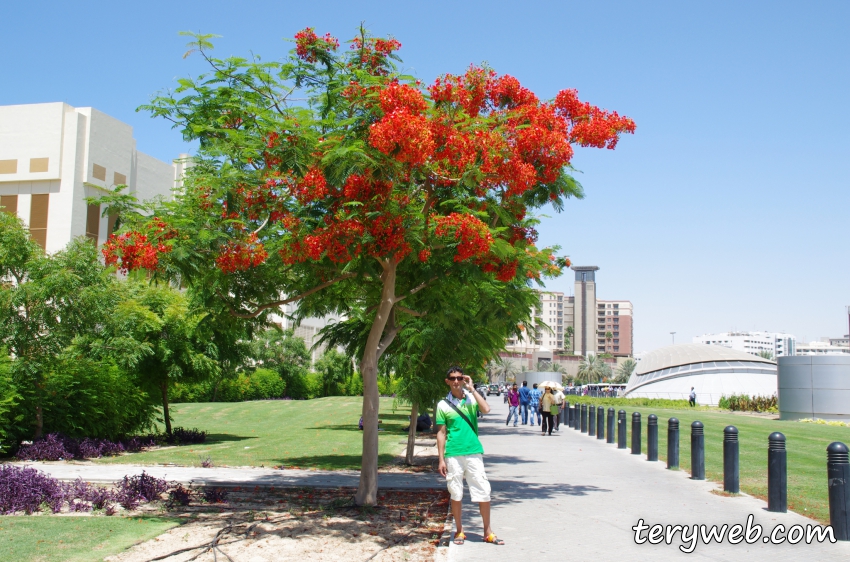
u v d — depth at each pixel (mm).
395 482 11766
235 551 7285
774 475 9445
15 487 9609
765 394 60750
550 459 16344
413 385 15102
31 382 17031
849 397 34969
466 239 8203
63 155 36906
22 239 16875
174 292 21734
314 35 9336
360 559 6988
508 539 7727
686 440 21719
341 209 8484
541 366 146875
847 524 7801
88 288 16969
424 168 8633
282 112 9352
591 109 10227
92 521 8695
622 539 7762
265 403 49094
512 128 9109
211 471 13352
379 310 9820
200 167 9594
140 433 22219
